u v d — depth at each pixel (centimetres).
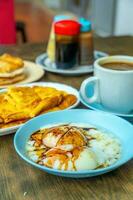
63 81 56
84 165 30
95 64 45
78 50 60
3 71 53
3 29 122
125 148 33
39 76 56
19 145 33
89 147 32
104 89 43
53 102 43
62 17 65
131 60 48
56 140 33
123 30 191
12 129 38
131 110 44
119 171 32
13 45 75
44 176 32
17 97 44
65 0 302
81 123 38
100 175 31
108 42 79
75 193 29
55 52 60
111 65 46
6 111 41
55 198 29
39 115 40
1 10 118
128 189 30
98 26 221
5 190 30
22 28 139
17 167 33
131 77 42
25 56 68
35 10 322
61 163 30
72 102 45
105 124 38
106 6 204
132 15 176
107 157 31
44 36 233
